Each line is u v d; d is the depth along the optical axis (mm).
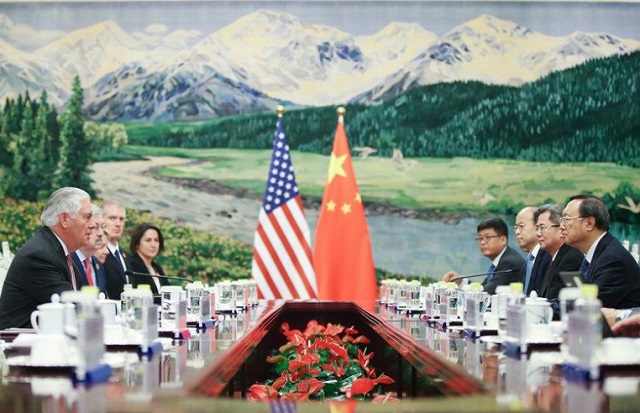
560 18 10289
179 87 10383
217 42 10422
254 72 10391
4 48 10398
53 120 10367
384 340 4723
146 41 10430
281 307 6391
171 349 3166
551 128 10195
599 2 10242
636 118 10156
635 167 10133
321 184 10250
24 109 10359
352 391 3621
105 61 10414
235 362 3039
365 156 10250
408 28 10367
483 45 10305
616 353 2512
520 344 2965
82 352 2295
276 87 10383
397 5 10367
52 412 1823
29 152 10328
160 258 10211
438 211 10156
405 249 10148
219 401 2002
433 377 2779
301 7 10398
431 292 4762
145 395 2053
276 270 8656
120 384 2240
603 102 10195
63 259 4512
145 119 10383
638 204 10094
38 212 10305
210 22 10461
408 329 4188
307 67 10383
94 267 5836
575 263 5547
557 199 10148
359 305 6762
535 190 10148
